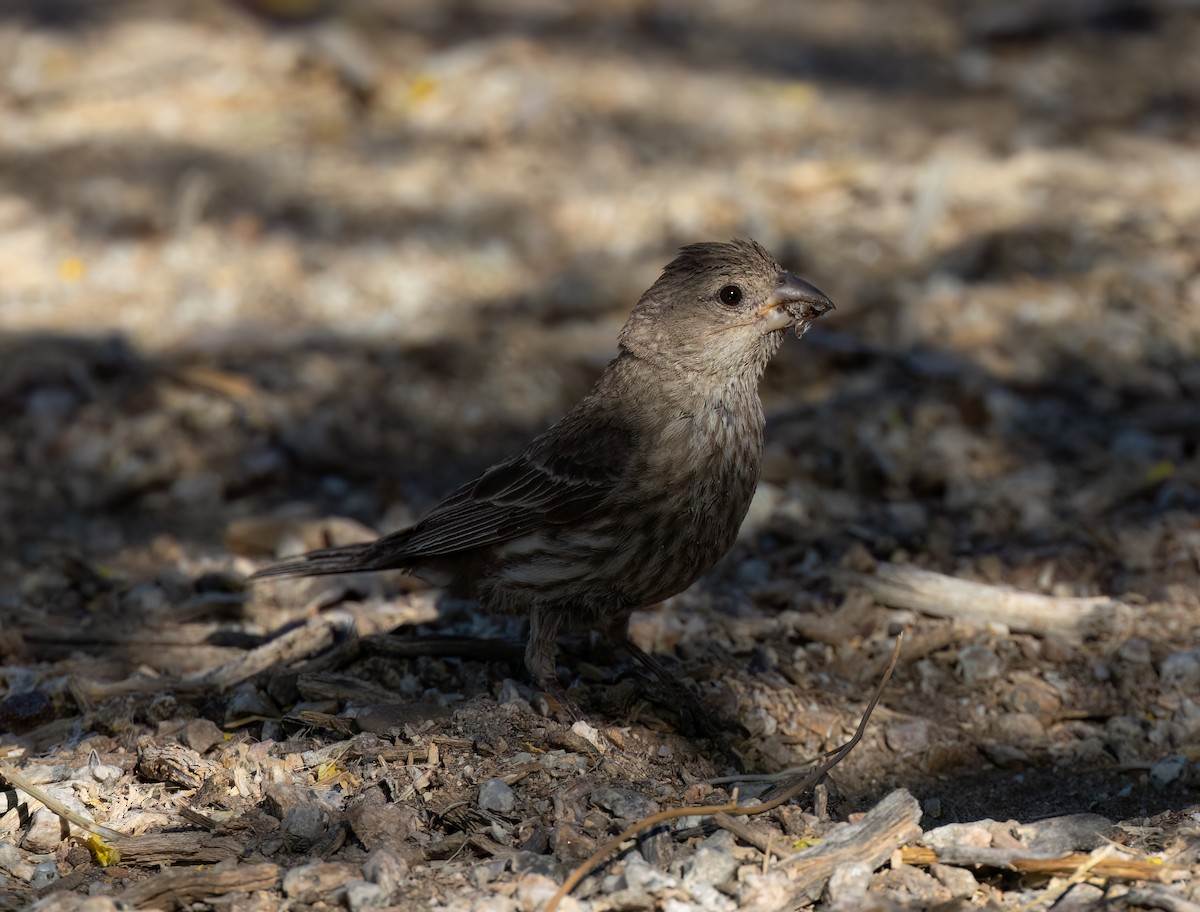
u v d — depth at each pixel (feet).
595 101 59.77
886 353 42.01
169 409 41.04
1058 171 52.39
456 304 46.75
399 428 41.32
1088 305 43.78
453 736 24.94
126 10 68.49
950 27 71.05
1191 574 32.19
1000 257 46.34
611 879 20.77
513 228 50.70
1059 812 25.58
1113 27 69.67
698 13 72.02
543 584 27.02
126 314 45.70
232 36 64.85
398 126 57.82
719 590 32.78
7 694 28.58
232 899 20.90
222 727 26.81
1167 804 25.63
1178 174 52.39
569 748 24.72
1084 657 29.78
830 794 25.29
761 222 49.21
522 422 41.83
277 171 54.13
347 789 23.75
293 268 48.34
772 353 27.32
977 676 29.25
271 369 42.80
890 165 53.26
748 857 21.49
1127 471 36.32
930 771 27.07
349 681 27.27
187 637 31.01
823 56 67.10
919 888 20.75
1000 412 39.19
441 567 28.96
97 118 57.82
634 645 28.30
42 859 22.58
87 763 25.29
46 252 49.03
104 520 37.50
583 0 71.82
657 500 26.23
